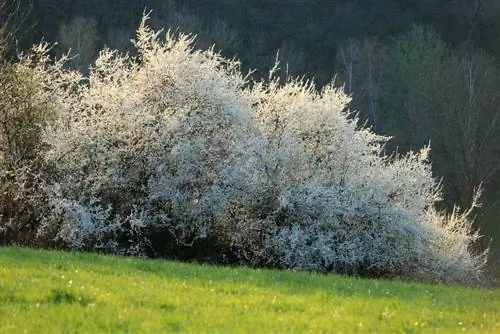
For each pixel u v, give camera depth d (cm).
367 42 16612
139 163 6194
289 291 3488
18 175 6284
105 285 3266
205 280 3631
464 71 13688
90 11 16788
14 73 6619
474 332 2775
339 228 6284
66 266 3791
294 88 6819
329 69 17638
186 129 6203
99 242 6069
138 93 6322
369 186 6328
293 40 18150
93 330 2498
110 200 6216
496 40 16900
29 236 6306
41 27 15412
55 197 6072
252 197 6291
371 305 3216
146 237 6191
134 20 17300
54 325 2561
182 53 6531
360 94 16588
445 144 13062
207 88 6356
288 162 6300
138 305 2927
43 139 6234
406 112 14950
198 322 2680
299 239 6088
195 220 6209
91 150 6178
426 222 6700
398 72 15812
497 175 13350
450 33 17712
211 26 17575
